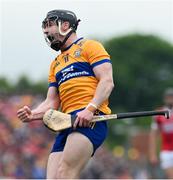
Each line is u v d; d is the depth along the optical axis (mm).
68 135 18375
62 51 19078
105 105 18578
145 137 92188
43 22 19000
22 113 19125
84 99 18422
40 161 56250
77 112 18359
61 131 18562
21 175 52969
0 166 53094
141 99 184625
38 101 72375
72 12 19047
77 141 18094
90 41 18719
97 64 18344
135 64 189375
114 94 182375
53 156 18797
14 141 59469
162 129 32812
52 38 18875
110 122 124125
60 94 18906
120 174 62062
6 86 145500
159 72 190500
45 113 18625
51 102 19438
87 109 17984
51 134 64688
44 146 61469
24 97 72375
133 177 61625
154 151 33625
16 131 61594
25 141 60562
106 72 18266
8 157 54312
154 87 187500
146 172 60281
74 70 18594
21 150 58469
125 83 182625
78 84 18484
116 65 187500
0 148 57406
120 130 124062
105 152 68562
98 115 18297
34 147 60219
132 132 116812
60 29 18750
